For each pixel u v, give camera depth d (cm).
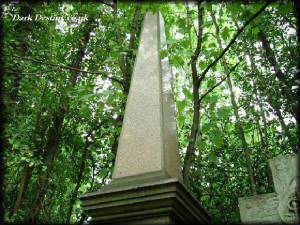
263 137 714
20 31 594
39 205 530
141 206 254
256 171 625
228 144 668
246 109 669
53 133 621
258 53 668
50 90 616
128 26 646
